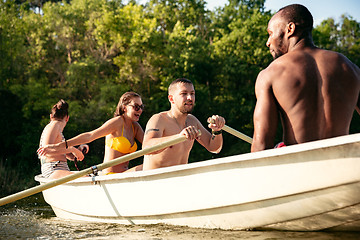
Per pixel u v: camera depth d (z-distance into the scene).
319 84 2.25
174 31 22.58
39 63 22.62
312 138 2.24
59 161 4.47
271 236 2.55
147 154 3.21
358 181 2.15
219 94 22.47
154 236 2.78
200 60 22.20
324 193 2.30
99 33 22.16
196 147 19.06
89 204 3.69
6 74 20.78
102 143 17.27
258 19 23.44
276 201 2.50
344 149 2.14
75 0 24.81
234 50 23.30
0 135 18.92
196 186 2.82
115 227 3.34
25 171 14.55
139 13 23.56
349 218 2.40
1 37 20.19
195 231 2.87
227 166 2.61
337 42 32.25
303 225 2.57
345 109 2.25
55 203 4.23
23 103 20.09
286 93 2.27
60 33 22.84
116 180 3.34
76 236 3.01
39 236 3.07
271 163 2.41
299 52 2.35
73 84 21.33
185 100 3.38
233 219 2.78
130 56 21.69
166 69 21.95
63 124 4.58
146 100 20.08
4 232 3.28
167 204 3.04
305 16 2.42
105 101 20.02
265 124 2.36
